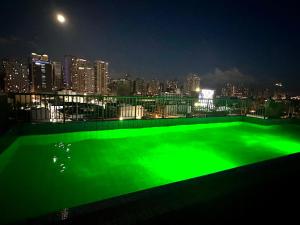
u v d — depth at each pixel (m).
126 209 1.94
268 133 10.16
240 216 2.51
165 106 11.08
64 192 4.09
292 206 2.98
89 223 1.76
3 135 5.52
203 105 12.12
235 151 7.15
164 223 1.95
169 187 2.32
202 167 5.61
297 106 14.02
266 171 2.93
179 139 8.46
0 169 5.04
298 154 3.67
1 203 3.66
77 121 8.27
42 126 7.50
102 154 6.34
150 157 6.21
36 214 3.39
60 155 6.14
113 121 8.70
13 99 7.52
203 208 2.21
